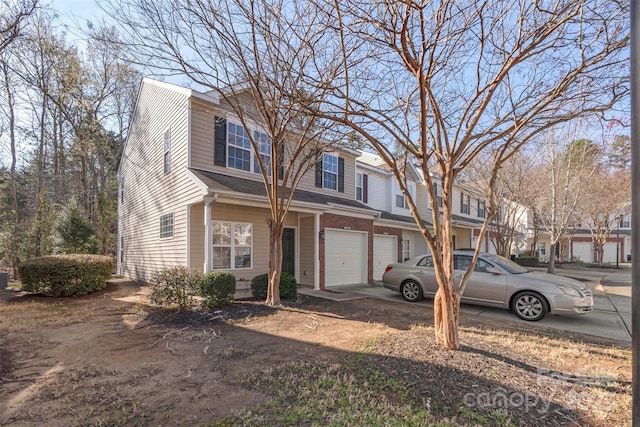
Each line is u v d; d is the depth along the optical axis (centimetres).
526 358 454
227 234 1074
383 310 791
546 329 645
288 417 305
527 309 729
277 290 808
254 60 643
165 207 1154
